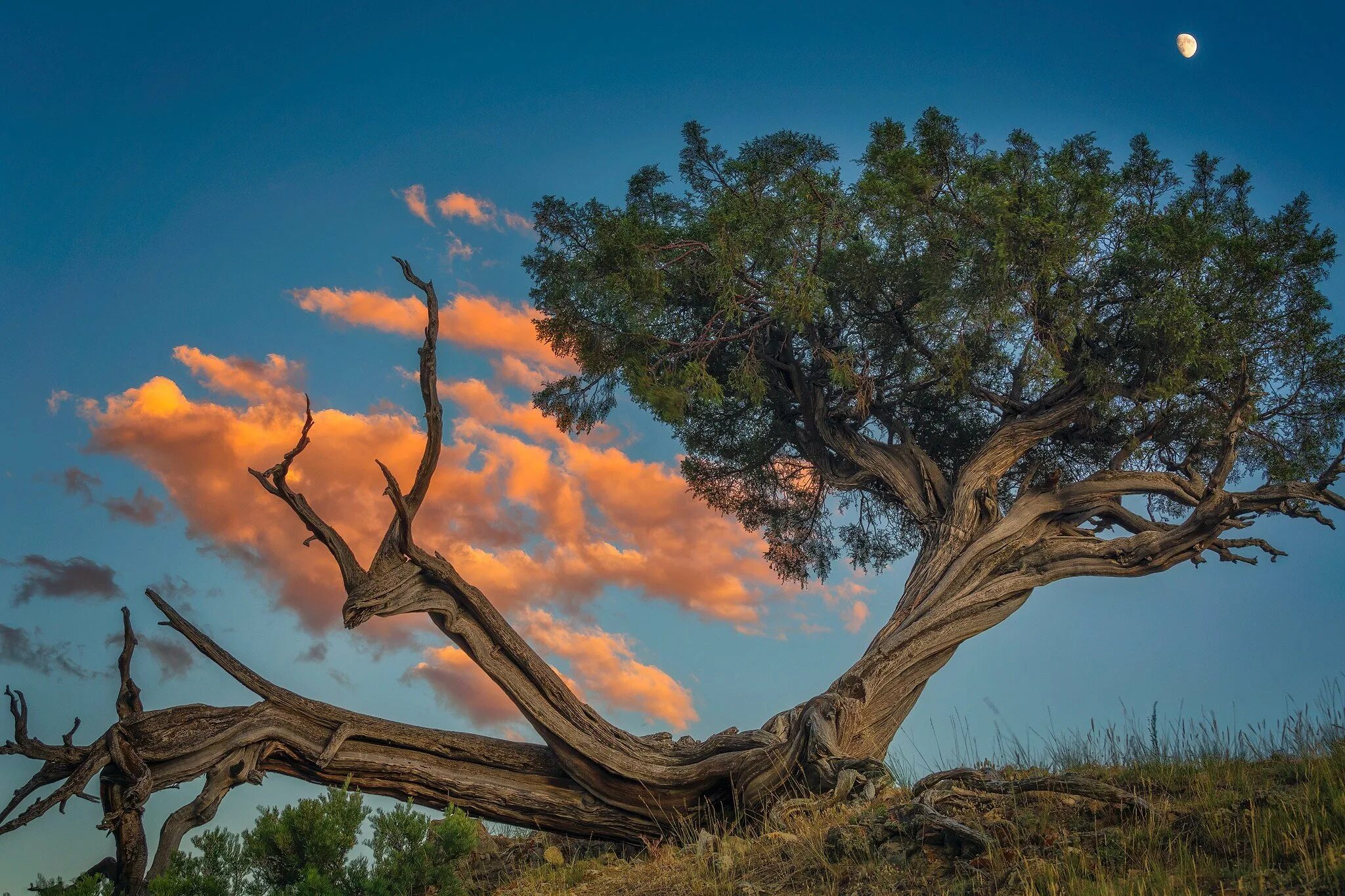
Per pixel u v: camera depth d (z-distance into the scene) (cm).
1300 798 934
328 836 1200
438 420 1712
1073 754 1257
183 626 1648
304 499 1697
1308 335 2142
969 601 1967
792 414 2409
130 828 1482
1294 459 2212
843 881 1008
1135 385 2062
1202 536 1986
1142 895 805
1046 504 2097
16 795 1470
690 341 2111
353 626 1678
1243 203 2231
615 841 1745
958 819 1043
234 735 1606
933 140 2045
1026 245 1930
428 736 1733
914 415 2458
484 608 1728
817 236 2008
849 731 1583
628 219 1966
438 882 1258
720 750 1694
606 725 1736
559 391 2253
